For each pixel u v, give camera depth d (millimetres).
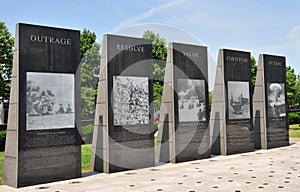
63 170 10617
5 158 10336
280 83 18000
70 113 10844
